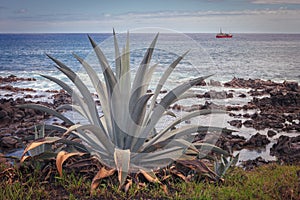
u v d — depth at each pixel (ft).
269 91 39.93
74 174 12.80
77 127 11.41
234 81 46.19
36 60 82.64
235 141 21.35
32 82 48.83
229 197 11.59
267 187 12.43
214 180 13.19
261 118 27.68
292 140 21.04
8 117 26.63
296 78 49.49
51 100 35.27
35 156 12.78
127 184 11.67
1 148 20.18
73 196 11.30
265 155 19.22
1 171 13.21
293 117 28.30
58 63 12.79
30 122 26.37
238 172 14.40
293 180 13.00
